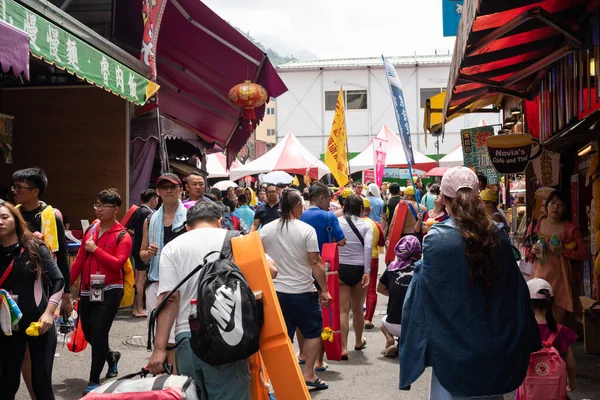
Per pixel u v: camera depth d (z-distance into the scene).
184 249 4.34
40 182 5.88
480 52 7.44
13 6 7.22
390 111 34.56
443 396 3.94
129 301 7.29
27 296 5.07
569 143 9.43
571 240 7.98
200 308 3.86
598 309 8.14
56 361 8.41
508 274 3.90
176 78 16.05
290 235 6.59
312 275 7.25
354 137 34.75
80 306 7.11
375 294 10.20
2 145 12.55
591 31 6.76
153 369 4.15
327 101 34.66
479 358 3.77
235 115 17.69
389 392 6.89
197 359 4.15
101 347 6.95
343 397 6.71
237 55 15.01
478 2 4.76
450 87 9.24
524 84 10.64
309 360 6.91
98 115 13.23
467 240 3.84
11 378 5.07
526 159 10.04
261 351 4.24
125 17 14.55
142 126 13.37
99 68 9.58
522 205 13.55
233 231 4.43
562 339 5.36
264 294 4.22
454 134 34.69
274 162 22.34
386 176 33.41
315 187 8.03
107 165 13.18
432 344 3.87
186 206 7.47
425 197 20.09
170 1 13.22
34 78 13.31
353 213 8.60
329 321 7.62
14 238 5.13
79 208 13.23
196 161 21.56
